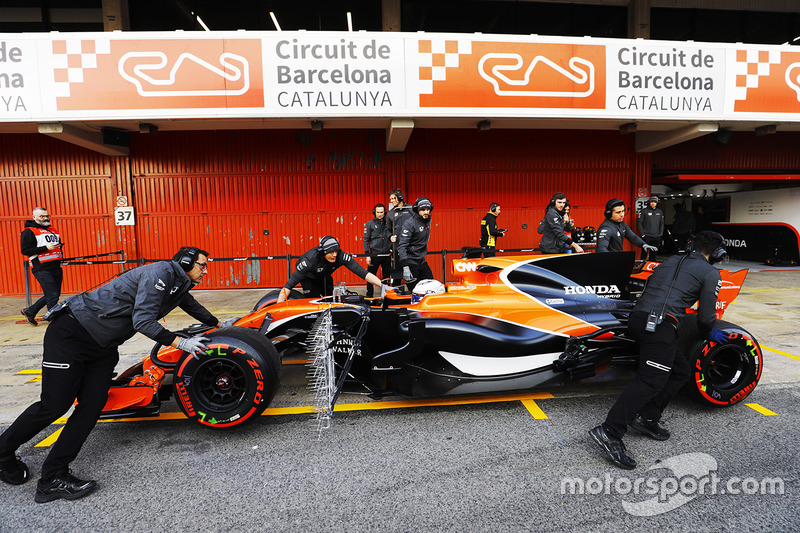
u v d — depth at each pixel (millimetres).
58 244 6004
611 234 4953
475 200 9445
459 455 2594
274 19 9320
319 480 2359
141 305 2348
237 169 8883
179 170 8781
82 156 8547
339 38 6762
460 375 3170
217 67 6652
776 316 5793
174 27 9125
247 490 2277
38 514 2102
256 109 6742
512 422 3020
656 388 2473
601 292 3568
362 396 3539
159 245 8859
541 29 9906
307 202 9047
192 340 2633
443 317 3258
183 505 2156
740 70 7434
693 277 2600
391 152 9133
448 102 7000
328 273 4297
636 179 9742
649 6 9750
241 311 6688
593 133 9617
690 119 7438
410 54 6883
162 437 2885
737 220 12438
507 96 7074
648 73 7285
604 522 1985
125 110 6590
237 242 8992
